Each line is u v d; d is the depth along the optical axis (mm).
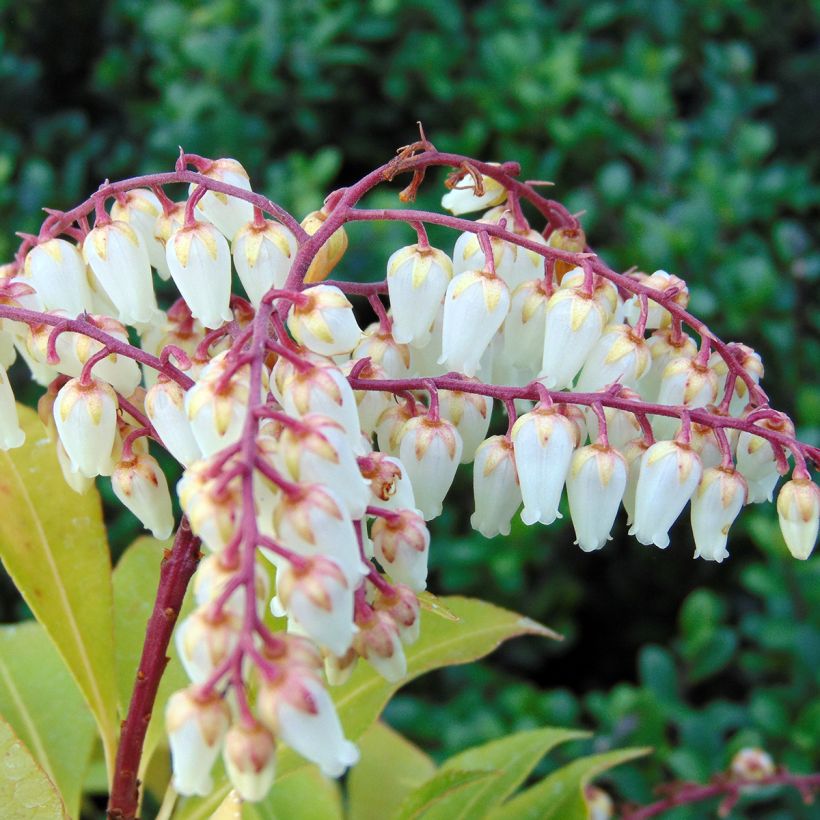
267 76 494
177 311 233
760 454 223
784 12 605
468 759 273
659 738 392
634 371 222
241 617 190
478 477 222
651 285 228
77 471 224
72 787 259
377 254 458
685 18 553
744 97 521
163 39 506
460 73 528
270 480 195
